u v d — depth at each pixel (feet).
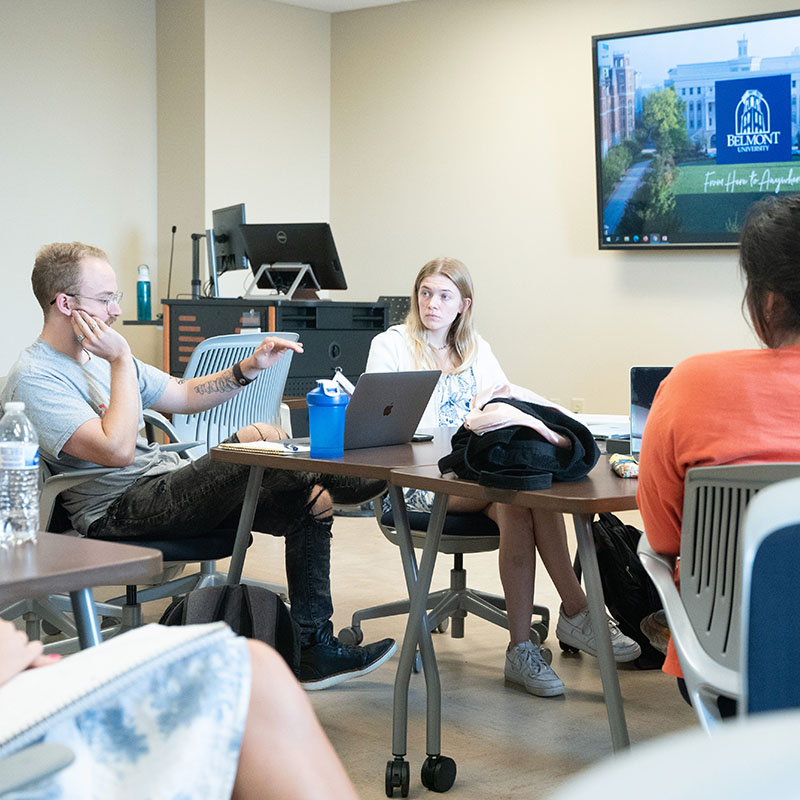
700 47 19.02
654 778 0.97
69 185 22.02
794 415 4.87
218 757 3.10
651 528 5.39
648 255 20.30
